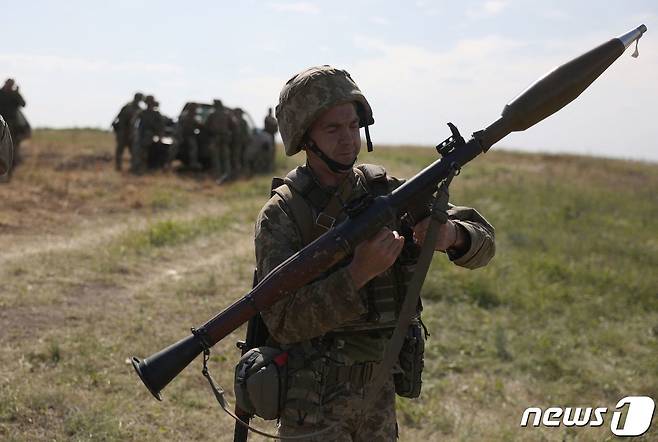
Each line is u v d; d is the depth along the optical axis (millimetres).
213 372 5656
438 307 7570
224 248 10211
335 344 2541
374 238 2334
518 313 7590
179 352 2385
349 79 2580
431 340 6629
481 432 4941
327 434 2537
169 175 17656
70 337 6117
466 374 6020
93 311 6879
